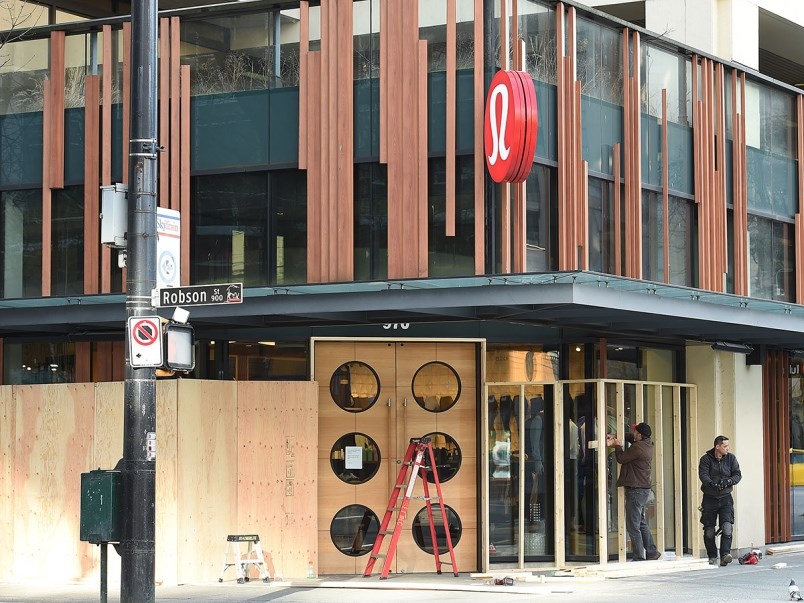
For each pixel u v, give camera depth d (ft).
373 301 51.98
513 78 51.75
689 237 64.28
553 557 59.26
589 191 57.67
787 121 73.26
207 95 58.80
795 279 72.74
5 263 61.77
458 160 54.70
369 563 54.75
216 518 53.72
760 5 77.10
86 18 77.15
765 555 69.05
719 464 61.72
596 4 77.92
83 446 54.90
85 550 54.75
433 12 55.47
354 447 57.26
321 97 56.34
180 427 53.01
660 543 62.34
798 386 76.54
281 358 58.65
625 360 63.10
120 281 59.47
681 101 64.28
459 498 57.57
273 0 57.77
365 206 55.77
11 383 63.98
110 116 59.77
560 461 58.29
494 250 53.67
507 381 59.16
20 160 61.72
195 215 58.75
